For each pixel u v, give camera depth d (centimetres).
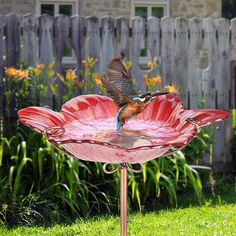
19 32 902
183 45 977
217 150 1005
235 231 684
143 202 830
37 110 454
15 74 833
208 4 1744
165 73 970
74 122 472
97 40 938
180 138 408
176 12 1730
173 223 723
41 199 763
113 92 423
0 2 1581
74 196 765
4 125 878
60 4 1636
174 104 478
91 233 676
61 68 926
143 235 670
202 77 991
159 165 845
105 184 821
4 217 718
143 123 478
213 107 1000
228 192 916
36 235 671
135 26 951
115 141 414
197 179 846
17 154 794
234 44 1006
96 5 1656
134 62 953
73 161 785
